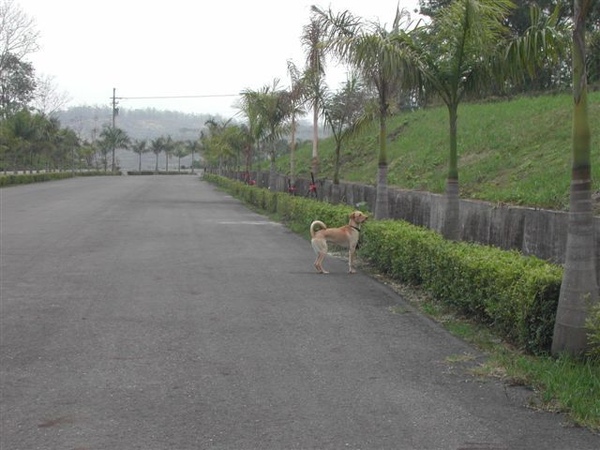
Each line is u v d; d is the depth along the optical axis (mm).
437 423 4598
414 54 9414
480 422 4617
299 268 11695
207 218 22391
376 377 5629
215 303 8602
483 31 8906
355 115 17094
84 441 4234
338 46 9648
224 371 5738
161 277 10523
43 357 6078
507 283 6652
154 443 4211
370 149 26938
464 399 5090
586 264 5727
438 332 7223
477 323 7531
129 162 163125
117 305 8367
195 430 4430
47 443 4203
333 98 17297
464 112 24016
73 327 7203
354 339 6898
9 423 4523
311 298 9039
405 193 14195
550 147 14703
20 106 64125
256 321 7637
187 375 5609
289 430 4445
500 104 23047
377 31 9625
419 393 5227
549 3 19234
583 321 5691
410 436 4363
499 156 15867
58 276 10453
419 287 9578
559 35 8234
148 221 20750
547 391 5078
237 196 35875
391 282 10281
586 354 5652
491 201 12273
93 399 5004
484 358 6207
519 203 11570
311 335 7047
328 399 5070
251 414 4734
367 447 4180
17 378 5473
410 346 6637
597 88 18609
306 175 29531
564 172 12273
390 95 13023
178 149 116688
